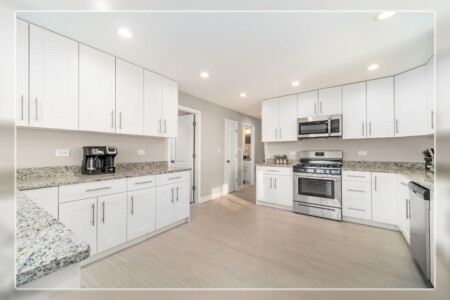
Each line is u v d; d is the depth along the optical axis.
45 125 1.72
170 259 1.91
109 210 1.95
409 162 2.87
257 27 1.69
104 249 1.90
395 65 2.42
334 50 2.07
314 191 3.19
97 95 2.07
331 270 1.73
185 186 2.84
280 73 2.68
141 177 2.24
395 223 2.54
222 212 3.38
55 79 1.78
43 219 0.71
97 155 2.15
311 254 2.00
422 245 1.62
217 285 1.54
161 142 3.12
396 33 1.77
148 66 2.48
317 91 3.37
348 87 3.08
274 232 2.54
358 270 1.73
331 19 1.59
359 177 2.83
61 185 1.63
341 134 3.08
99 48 2.05
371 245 2.18
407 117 2.56
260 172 3.80
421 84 2.40
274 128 3.85
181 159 4.17
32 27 1.64
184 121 4.13
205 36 1.84
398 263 1.83
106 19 1.59
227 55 2.20
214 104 4.44
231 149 5.05
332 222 2.91
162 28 1.71
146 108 2.55
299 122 3.48
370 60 2.29
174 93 2.93
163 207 2.50
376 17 1.56
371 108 2.90
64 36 1.83
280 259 1.91
